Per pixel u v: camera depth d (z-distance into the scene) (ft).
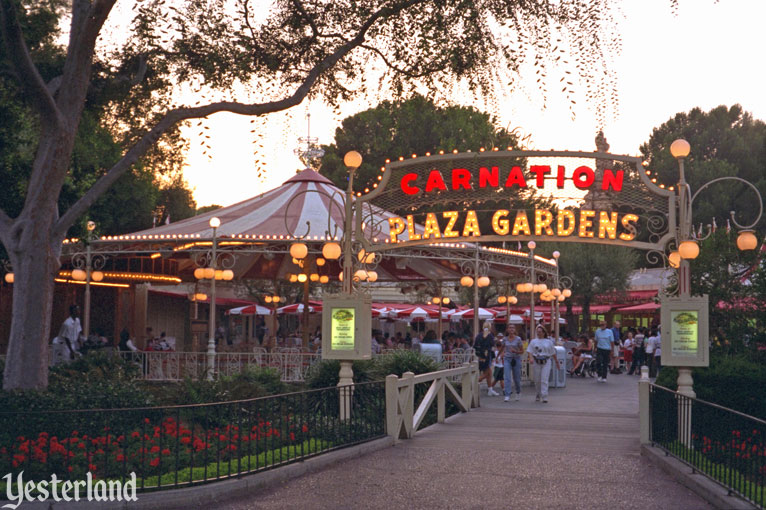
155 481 25.13
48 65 42.75
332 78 45.39
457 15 39.24
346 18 43.93
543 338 62.90
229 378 49.57
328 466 31.45
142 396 36.52
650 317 143.02
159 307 118.62
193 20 42.39
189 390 40.96
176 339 123.03
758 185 144.46
